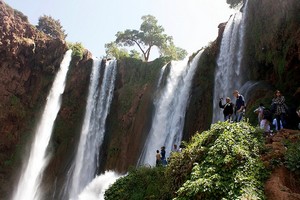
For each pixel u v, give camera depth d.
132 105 38.12
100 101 40.72
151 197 11.66
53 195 37.06
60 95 40.69
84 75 41.72
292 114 16.36
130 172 14.93
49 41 42.75
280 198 7.46
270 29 21.64
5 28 39.56
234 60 26.16
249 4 25.08
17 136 38.78
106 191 14.53
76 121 40.50
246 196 7.60
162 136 32.28
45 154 38.75
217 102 27.02
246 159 8.86
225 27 28.81
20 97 39.78
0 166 37.25
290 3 20.08
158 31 53.06
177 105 32.28
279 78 20.17
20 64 40.09
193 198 8.41
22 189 37.47
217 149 9.33
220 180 8.45
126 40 54.31
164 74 36.22
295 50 18.72
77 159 38.84
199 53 31.92
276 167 8.72
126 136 36.62
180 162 10.56
